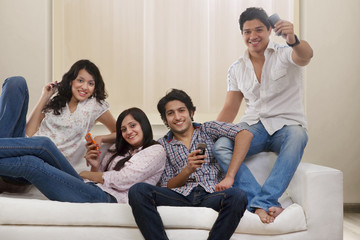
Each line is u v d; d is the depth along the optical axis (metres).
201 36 4.00
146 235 2.06
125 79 4.02
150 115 4.00
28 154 2.28
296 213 2.25
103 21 4.00
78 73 2.69
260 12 2.72
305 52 2.53
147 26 4.02
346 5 3.97
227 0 3.98
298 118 2.64
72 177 2.31
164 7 4.00
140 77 4.02
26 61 3.96
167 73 4.02
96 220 2.14
